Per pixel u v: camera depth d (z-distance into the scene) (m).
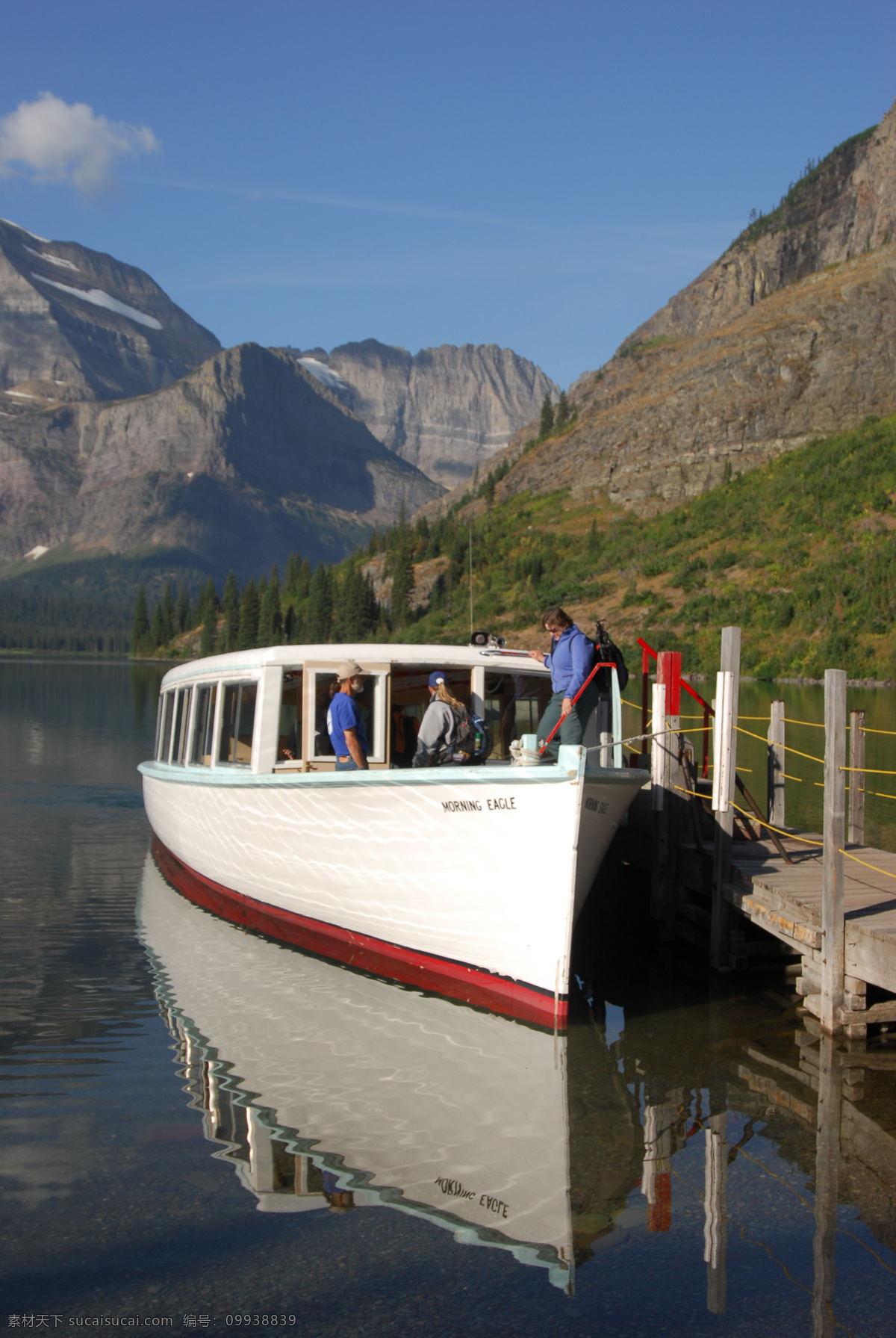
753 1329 4.47
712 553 131.38
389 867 8.98
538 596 138.50
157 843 16.30
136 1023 8.28
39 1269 4.89
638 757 12.36
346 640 154.38
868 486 130.50
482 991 8.76
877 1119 6.54
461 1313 4.59
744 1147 6.17
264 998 8.93
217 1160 6.00
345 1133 6.36
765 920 8.62
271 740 10.19
